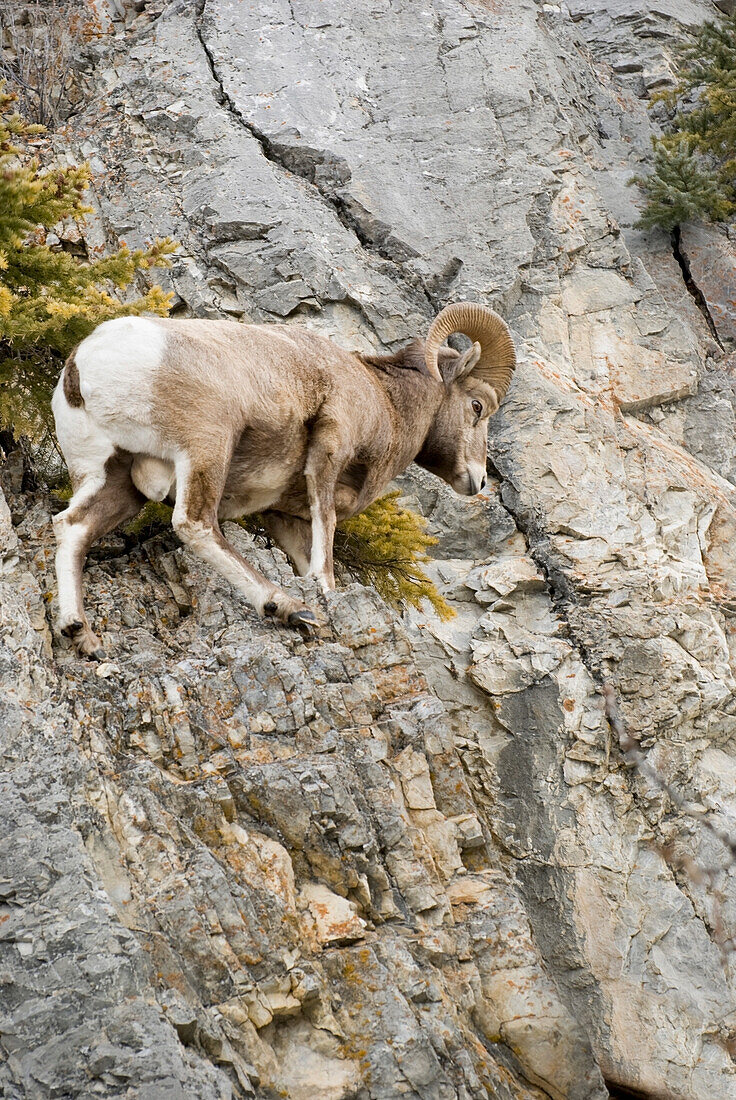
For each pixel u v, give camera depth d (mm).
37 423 30422
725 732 35031
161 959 18953
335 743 23781
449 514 39625
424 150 49812
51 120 49531
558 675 34562
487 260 46000
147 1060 17047
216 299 42906
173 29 53625
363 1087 19844
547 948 30906
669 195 52031
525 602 37344
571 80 58719
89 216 45531
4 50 52688
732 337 49906
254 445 26297
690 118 59344
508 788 33375
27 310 29031
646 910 31297
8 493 29422
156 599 26797
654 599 36656
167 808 21234
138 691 22891
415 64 53406
